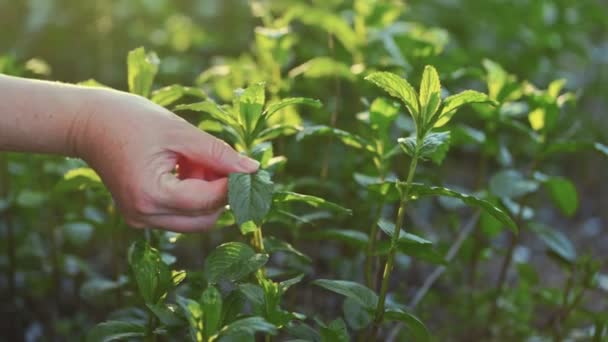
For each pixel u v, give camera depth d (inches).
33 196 55.7
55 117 39.0
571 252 54.3
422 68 56.4
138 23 91.2
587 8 96.3
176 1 95.4
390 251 41.7
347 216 57.9
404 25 61.4
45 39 92.9
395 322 55.1
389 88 40.6
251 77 56.2
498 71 52.8
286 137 70.6
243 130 42.3
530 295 58.3
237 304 40.6
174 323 40.2
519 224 54.1
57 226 62.5
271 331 37.7
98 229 55.8
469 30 98.4
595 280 53.8
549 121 51.9
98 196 54.6
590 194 93.7
